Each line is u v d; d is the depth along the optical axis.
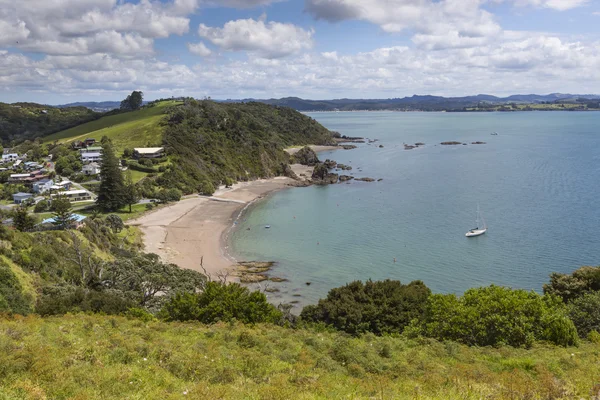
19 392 16.20
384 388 20.52
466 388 20.39
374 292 48.16
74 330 27.98
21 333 24.33
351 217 112.81
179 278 62.56
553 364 26.22
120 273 57.78
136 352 23.34
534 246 84.12
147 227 105.88
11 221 93.62
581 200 116.00
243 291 43.88
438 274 74.25
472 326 34.22
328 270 78.88
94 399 16.55
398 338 36.06
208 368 21.81
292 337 31.42
